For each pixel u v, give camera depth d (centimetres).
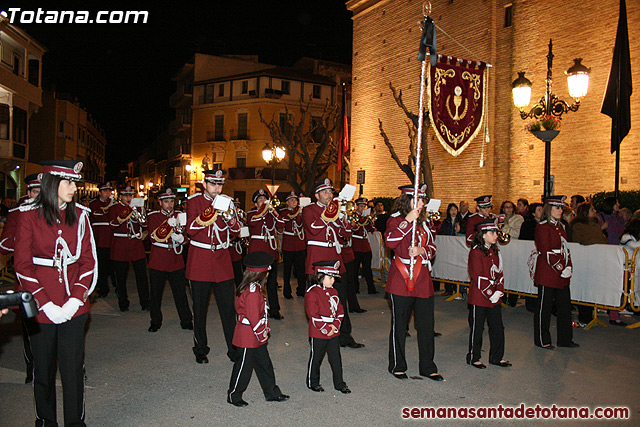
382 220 1446
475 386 609
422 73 650
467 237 1017
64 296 453
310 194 3128
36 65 3056
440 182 2138
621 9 1190
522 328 911
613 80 1197
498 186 1909
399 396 575
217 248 691
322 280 587
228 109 4797
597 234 950
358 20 2703
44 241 445
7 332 833
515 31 1856
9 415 511
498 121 1914
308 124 4678
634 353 752
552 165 1719
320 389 588
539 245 777
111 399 555
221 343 789
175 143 5738
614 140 1193
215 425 493
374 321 950
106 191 1191
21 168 2950
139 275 1030
